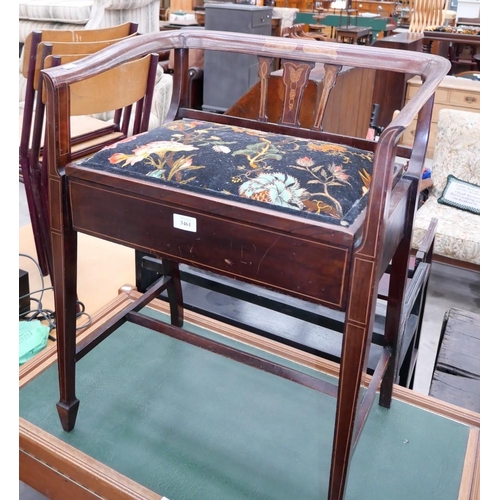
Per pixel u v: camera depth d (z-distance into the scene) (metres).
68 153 0.92
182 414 1.15
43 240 1.52
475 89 3.40
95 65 0.94
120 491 0.95
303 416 1.16
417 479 1.02
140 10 2.78
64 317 0.98
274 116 1.98
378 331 1.39
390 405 1.19
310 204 0.78
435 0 5.29
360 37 5.46
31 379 1.21
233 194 0.81
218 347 1.05
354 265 0.73
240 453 1.06
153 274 1.52
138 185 0.85
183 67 1.18
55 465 1.02
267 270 0.80
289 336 1.43
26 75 1.38
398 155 1.06
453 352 1.55
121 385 1.22
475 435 1.13
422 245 1.67
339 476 0.86
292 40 1.07
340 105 2.26
